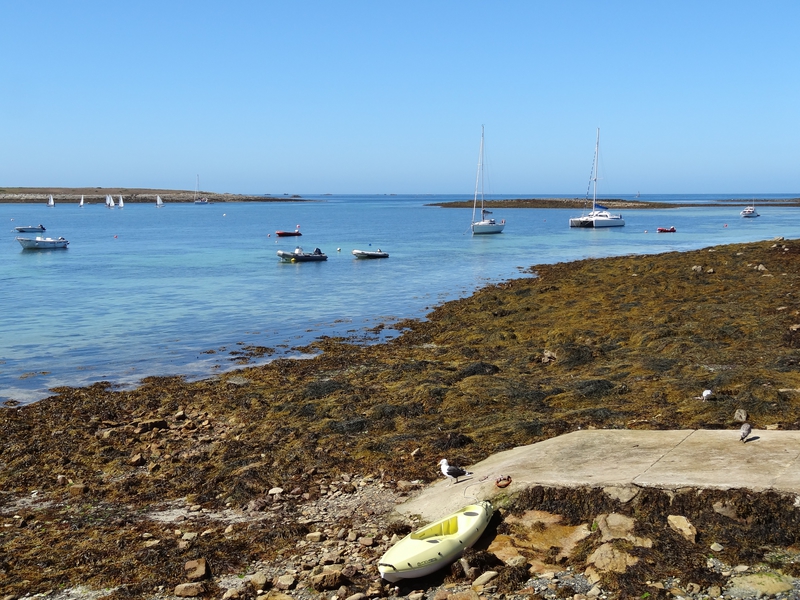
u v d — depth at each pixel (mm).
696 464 15500
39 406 25406
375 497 17016
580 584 12555
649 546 13148
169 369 31094
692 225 136250
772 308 34250
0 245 99250
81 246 97500
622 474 15156
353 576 13312
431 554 13141
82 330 39156
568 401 23031
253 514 16438
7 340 36562
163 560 14094
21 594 13039
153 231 132375
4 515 16781
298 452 19828
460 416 22438
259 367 30859
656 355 27891
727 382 23141
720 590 12000
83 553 14430
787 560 12750
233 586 13188
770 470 14867
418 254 82938
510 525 14531
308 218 188625
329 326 40062
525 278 57156
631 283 45438
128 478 18969
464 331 36188
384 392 25469
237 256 82375
